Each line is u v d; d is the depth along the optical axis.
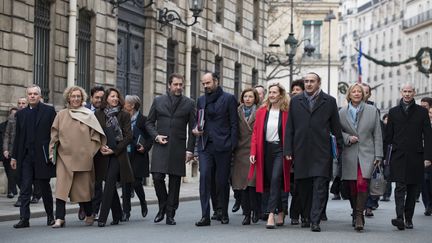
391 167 13.97
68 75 22.33
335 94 69.19
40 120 13.53
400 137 13.92
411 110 13.98
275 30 67.44
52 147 13.48
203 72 33.25
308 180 13.47
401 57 98.00
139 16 27.45
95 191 14.73
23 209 13.52
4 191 19.94
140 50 27.77
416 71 92.75
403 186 13.91
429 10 89.38
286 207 14.95
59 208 13.58
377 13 107.31
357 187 13.39
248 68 39.50
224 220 14.34
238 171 14.35
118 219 14.16
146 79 28.12
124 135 13.87
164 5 29.02
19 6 19.98
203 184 13.94
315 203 13.14
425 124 14.00
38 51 21.33
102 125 13.84
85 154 13.49
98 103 14.20
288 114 13.43
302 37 69.06
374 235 12.80
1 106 19.27
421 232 13.54
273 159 13.77
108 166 13.80
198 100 14.20
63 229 13.24
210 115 14.00
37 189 17.75
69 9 22.28
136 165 15.70
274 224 13.54
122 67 26.14
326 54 68.94
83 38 23.56
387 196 22.28
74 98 13.64
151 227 13.60
